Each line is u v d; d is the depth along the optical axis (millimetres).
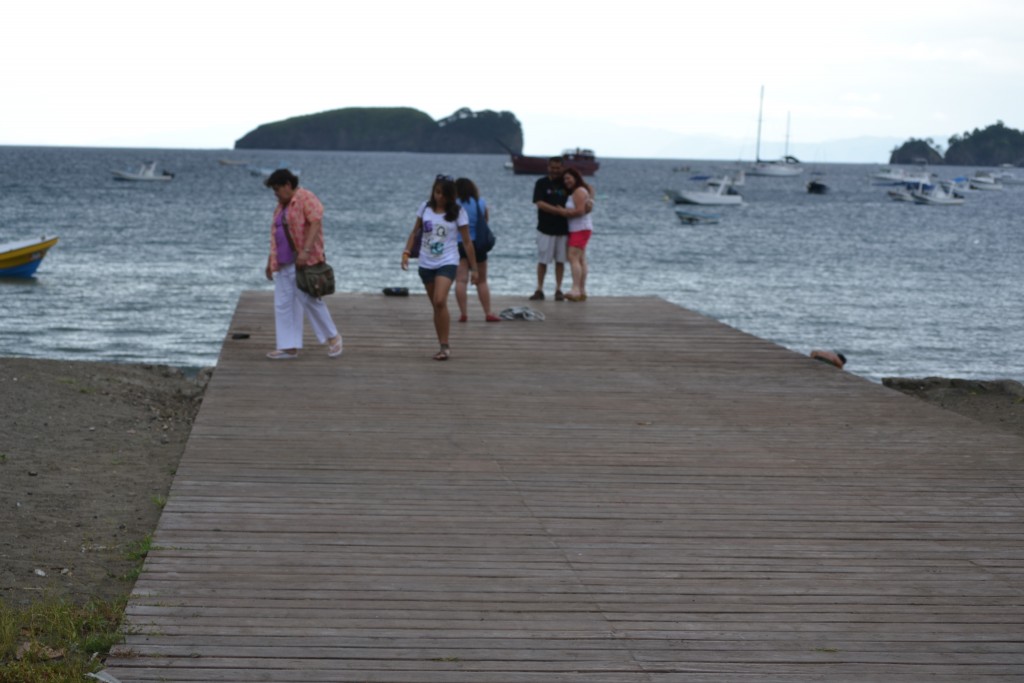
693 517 5922
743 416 8523
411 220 61875
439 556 5195
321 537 5414
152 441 8555
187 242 45656
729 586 4918
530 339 11891
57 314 25812
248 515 5730
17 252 31266
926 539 5652
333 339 10547
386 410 8352
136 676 3887
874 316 29469
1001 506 6258
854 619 4582
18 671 3965
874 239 59062
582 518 5848
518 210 80125
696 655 4184
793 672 4055
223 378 9461
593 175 168625
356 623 4383
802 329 27203
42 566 5375
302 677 3898
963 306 31859
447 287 10383
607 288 34094
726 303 31453
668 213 78750
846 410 8820
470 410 8453
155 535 5379
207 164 181625
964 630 4492
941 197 110312
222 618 4402
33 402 9344
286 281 10320
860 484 6656
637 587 4871
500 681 3912
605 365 10586
